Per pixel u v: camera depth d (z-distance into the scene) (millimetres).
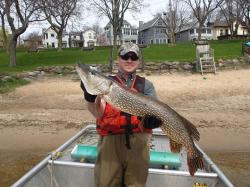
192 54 31922
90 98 3379
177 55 31453
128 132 3629
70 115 13570
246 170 8188
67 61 30297
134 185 3717
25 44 104438
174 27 76438
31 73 22625
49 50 48219
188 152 3352
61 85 20438
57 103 15938
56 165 4719
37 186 4332
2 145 10094
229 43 45906
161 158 4812
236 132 11297
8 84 20719
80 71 3021
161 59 27609
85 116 13391
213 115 13453
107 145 3695
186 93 17547
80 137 6312
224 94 17312
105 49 42688
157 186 4543
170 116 3309
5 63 30781
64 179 4723
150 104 3268
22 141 10453
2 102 16359
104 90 3090
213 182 4426
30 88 19641
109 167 3699
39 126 12078
